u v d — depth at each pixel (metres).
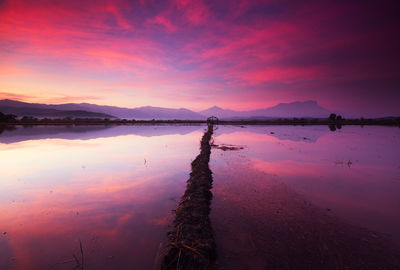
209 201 7.22
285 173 10.76
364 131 37.53
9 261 4.31
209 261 4.02
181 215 5.60
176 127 51.62
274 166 12.29
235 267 4.13
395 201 7.18
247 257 4.41
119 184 9.12
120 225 5.73
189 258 3.94
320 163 13.00
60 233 5.33
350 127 49.44
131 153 16.31
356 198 7.46
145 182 9.41
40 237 5.17
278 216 6.16
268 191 8.21
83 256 4.48
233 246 4.79
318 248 4.66
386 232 5.27
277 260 4.31
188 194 7.10
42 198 7.58
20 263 4.25
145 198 7.61
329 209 6.58
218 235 5.23
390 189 8.35
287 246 4.75
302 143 22.05
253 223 5.78
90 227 5.62
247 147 19.42
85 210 6.64
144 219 6.07
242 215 6.25
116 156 15.12
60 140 24.22
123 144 21.25
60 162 13.19
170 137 28.50
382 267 4.07
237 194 7.93
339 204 6.96
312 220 5.90
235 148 18.84
